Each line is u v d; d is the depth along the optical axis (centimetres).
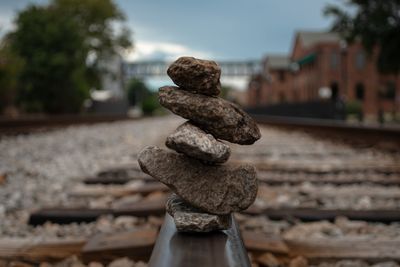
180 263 38
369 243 96
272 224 114
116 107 1564
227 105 48
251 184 50
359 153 291
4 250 90
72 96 988
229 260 39
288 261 87
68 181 189
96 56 1425
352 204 146
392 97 1531
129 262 84
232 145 344
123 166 227
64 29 960
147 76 2802
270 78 2330
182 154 50
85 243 92
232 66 2816
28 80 940
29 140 367
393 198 153
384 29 747
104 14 1397
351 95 1530
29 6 968
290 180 179
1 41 791
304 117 738
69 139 392
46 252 89
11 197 154
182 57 48
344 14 766
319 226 113
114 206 133
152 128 630
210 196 49
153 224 113
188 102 48
